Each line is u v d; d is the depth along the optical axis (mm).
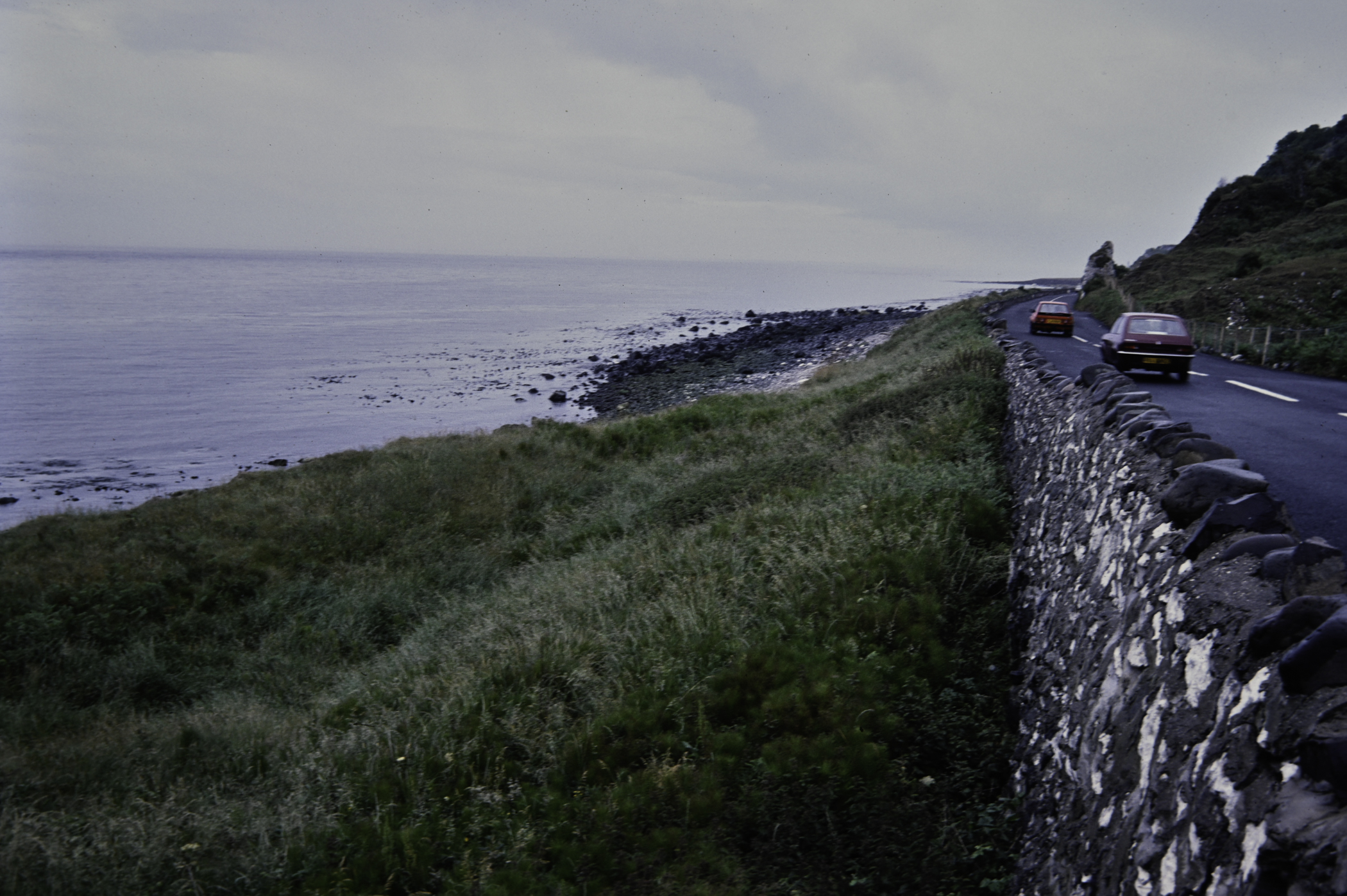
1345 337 22609
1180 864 2318
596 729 7227
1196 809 2303
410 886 5836
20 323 108062
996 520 10156
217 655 11758
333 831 6398
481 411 50062
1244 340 28406
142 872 6016
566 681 8266
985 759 6398
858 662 7625
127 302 156250
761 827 5988
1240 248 65250
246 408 51344
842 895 5371
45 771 7805
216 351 82188
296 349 85312
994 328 30141
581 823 6188
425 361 75688
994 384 16719
